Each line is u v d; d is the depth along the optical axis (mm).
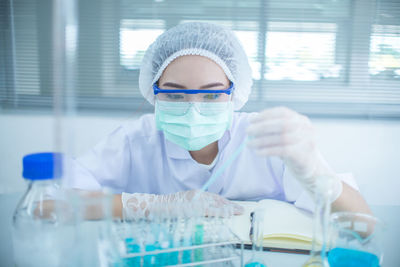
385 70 2023
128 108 2033
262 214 736
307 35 2039
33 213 690
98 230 607
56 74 609
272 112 777
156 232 704
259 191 1298
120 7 2158
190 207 773
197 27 1188
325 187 667
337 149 1930
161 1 2168
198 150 1297
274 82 1952
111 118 1822
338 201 893
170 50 1171
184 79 1105
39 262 616
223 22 2135
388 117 1971
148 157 1357
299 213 958
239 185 1293
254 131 772
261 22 2082
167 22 2188
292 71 2014
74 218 604
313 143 795
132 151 1351
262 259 704
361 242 646
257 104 1727
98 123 1717
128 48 2189
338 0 2025
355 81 2012
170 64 1159
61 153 651
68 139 647
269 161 1247
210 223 764
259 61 2020
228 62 1182
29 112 2074
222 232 740
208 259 684
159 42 1202
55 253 613
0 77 2127
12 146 2035
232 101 1240
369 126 1938
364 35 2027
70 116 635
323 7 2037
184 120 1116
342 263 623
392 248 827
